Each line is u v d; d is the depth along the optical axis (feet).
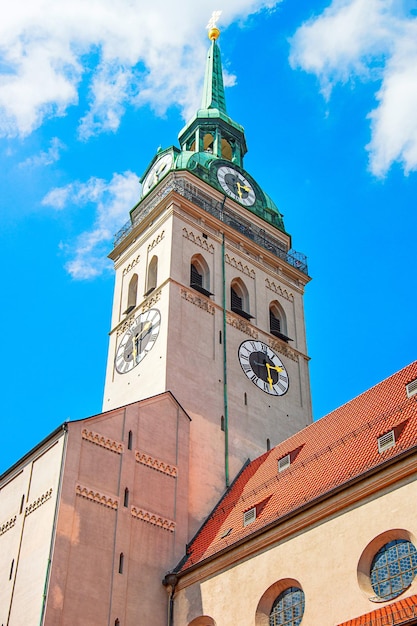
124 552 149.07
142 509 156.66
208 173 233.96
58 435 154.92
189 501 167.53
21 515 152.56
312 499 128.98
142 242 221.05
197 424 180.86
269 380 204.74
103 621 139.64
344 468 135.85
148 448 165.17
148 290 207.92
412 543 114.11
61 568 138.72
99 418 159.84
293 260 237.25
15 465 161.68
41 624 131.85
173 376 184.24
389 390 153.79
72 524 144.66
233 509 161.58
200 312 200.44
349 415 157.69
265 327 214.69
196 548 157.17
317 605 121.60
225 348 199.31
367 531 119.55
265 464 171.83
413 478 117.08
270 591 131.23
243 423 190.80
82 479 150.51
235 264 218.79
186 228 212.64
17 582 143.33
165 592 150.71
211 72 282.56
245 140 266.36
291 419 203.41
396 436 130.93
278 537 133.49
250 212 234.38
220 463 179.42
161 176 236.84
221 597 139.64
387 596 113.50
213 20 307.37
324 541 125.49
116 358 207.21
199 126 258.98
